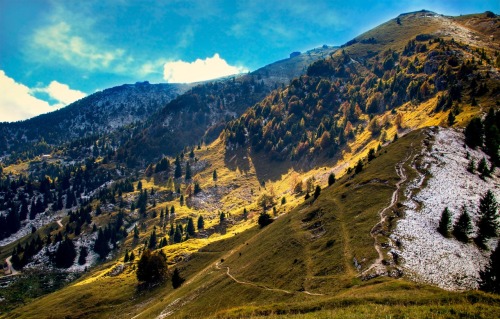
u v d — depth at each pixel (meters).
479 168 108.19
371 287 50.97
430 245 64.94
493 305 33.09
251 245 111.19
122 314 109.75
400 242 65.31
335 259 67.75
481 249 67.62
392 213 78.44
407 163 106.56
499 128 132.75
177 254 146.00
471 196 89.75
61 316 113.50
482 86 189.62
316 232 88.00
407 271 55.09
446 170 102.06
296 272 71.38
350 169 138.62
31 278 195.88
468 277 55.53
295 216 108.56
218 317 45.94
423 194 87.00
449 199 85.94
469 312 29.36
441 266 57.84
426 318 29.09
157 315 89.19
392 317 30.34
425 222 74.19
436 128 133.38
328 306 41.50
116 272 148.62
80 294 128.00
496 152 121.12
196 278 108.50
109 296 124.00
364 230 74.50
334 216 90.56
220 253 131.75
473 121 128.88
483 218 72.62
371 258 61.06
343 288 55.44
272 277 75.75
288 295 63.19
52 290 187.12
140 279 126.56
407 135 134.88
